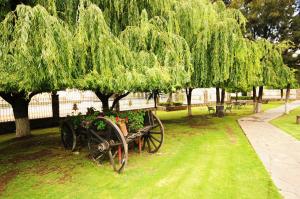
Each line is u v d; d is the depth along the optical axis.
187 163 7.29
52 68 4.88
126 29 8.02
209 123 15.58
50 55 4.82
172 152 8.55
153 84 7.31
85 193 5.37
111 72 6.32
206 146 9.41
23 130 11.65
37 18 5.00
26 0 6.62
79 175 6.44
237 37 11.57
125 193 5.34
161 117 19.09
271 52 16.64
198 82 11.49
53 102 15.08
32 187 5.74
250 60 12.77
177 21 9.83
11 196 5.28
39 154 8.55
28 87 4.96
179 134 11.92
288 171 6.43
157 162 7.41
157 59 8.25
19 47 4.66
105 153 7.49
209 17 11.29
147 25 8.00
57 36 5.25
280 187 5.44
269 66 16.44
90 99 22.97
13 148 9.52
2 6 6.41
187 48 9.44
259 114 20.16
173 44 9.02
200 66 11.17
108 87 6.50
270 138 10.61
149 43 8.54
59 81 5.33
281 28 20.80
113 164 6.69
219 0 13.82
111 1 8.02
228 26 11.41
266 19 20.22
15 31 4.93
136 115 7.99
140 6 8.84
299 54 20.59
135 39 8.04
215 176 6.21
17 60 4.69
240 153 8.29
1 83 4.89
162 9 9.06
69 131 8.98
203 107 28.30
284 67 16.97
